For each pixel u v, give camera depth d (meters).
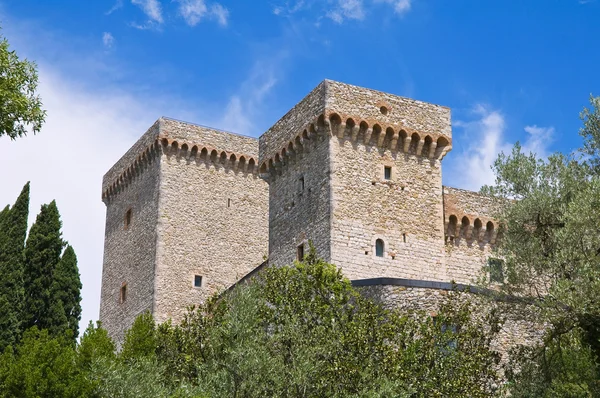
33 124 30.75
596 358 34.78
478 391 31.03
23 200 50.34
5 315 46.12
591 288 31.73
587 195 33.59
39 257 50.16
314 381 32.09
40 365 35.78
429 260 45.41
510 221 36.72
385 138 46.16
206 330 39.72
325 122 44.62
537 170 37.78
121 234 63.59
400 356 31.42
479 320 35.41
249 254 60.50
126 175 64.06
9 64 30.33
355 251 43.53
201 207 59.75
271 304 39.94
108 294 63.56
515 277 35.78
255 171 62.41
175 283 57.22
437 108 48.09
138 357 38.22
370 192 44.88
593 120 37.62
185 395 32.78
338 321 33.91
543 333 38.28
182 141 60.00
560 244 34.12
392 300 38.28
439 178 47.19
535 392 33.47
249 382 32.41
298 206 46.41
